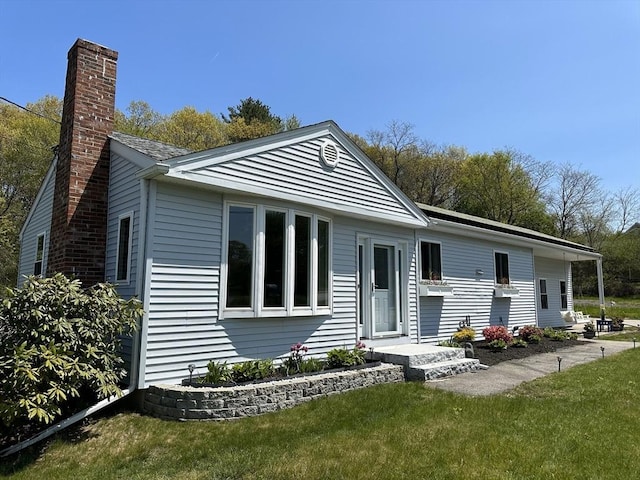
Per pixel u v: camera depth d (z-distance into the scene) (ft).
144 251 19.12
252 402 18.12
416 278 33.94
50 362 14.38
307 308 24.54
